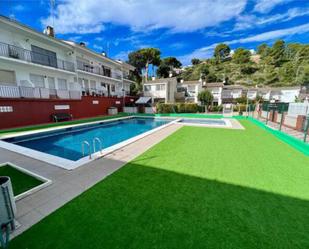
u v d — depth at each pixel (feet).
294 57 217.36
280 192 11.84
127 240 7.66
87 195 11.35
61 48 61.11
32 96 46.57
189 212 9.63
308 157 19.35
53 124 46.57
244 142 26.53
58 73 60.70
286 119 38.91
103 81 85.20
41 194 11.44
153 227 8.45
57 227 8.42
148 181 13.42
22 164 17.12
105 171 15.34
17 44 47.83
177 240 7.66
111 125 56.24
